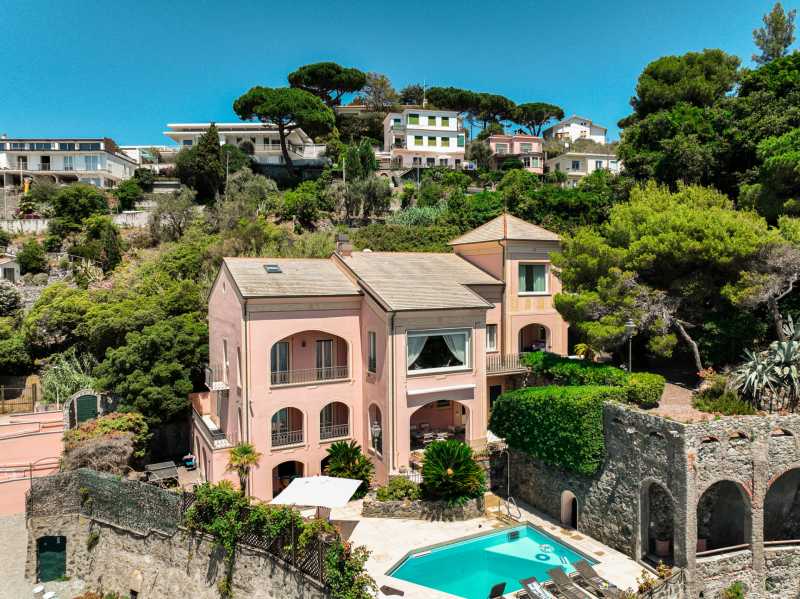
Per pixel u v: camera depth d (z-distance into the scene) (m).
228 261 28.06
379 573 19.50
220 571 21.09
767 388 21.39
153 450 34.09
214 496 21.34
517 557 21.33
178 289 40.25
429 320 25.95
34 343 42.59
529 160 94.56
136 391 31.77
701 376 25.52
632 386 22.61
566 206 61.97
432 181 77.19
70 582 24.42
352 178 72.44
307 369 27.36
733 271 25.86
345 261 29.95
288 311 26.11
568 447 22.72
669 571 18.78
